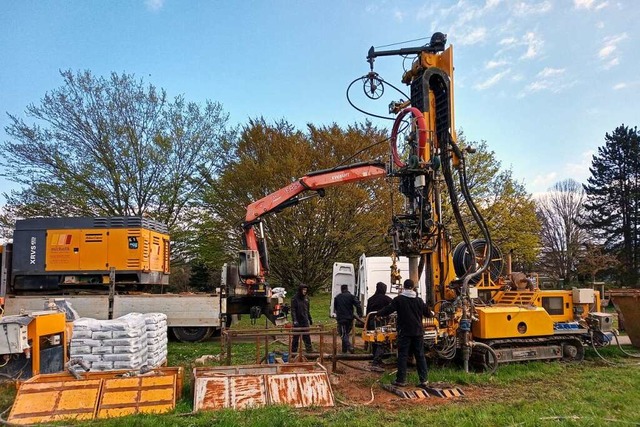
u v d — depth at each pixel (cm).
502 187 2948
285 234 2712
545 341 984
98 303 1396
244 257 1441
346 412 645
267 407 648
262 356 1095
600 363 1006
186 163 2709
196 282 3031
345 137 2812
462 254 1016
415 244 936
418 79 1007
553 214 5016
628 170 4856
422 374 801
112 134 2564
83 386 657
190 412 633
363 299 1552
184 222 2739
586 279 3909
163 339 966
